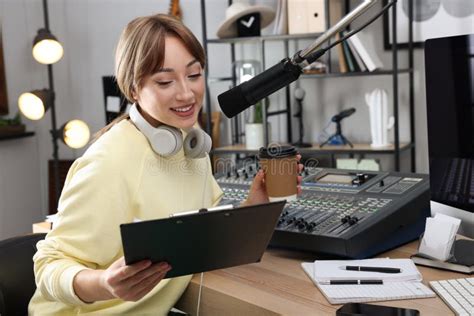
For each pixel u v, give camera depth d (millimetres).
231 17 3203
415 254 1297
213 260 1010
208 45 3742
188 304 1264
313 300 1088
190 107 1183
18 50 3891
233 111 1229
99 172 1151
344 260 1281
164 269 964
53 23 4102
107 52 4004
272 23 3525
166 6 3812
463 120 1261
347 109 3385
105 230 1138
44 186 4109
